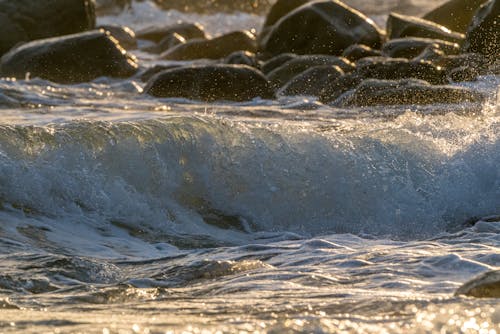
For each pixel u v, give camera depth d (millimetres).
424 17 102062
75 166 33938
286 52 92500
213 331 12609
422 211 37031
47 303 18562
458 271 21719
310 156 37688
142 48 115375
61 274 22812
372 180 37531
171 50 102812
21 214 31547
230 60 87250
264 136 37812
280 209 36562
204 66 69312
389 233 35969
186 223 34438
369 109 61562
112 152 34875
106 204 33531
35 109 56375
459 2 100875
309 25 92438
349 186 37312
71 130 34969
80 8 97562
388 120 55219
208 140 36875
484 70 75000
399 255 24000
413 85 64875
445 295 17828
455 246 26688
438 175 38094
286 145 37750
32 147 33875
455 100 63625
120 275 23406
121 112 56094
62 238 30203
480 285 16766
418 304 15578
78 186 33500
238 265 23109
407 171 38125
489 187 37969
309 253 25562
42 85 71188
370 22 93500
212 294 19656
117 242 31016
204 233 33906
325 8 93375
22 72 78125
